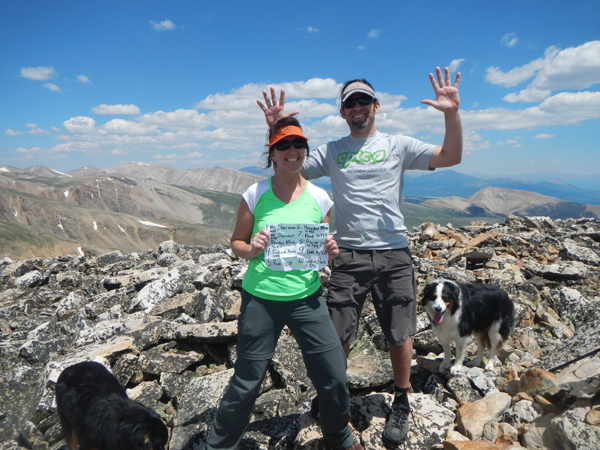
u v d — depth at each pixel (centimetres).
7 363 287
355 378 241
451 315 262
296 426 211
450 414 216
